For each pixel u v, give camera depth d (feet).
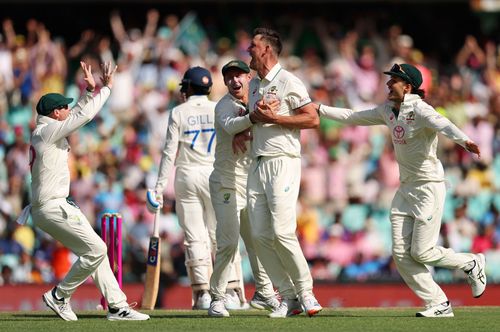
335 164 195.52
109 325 89.97
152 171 188.85
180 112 118.73
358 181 195.52
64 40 217.77
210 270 120.26
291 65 210.18
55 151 94.17
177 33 212.23
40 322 93.66
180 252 169.89
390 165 196.95
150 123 195.83
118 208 181.98
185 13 217.56
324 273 184.03
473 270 99.25
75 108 97.96
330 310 109.19
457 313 101.76
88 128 193.26
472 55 220.64
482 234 192.44
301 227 186.29
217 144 98.84
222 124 96.94
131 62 204.23
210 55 212.23
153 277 120.26
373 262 187.11
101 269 96.17
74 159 187.83
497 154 205.26
